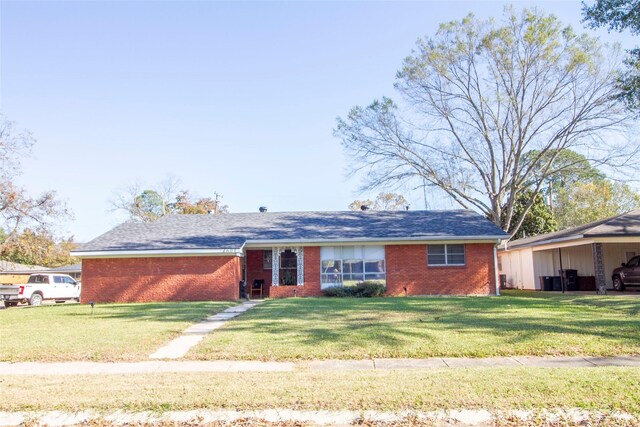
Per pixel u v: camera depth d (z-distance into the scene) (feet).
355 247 71.05
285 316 40.83
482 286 69.41
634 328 31.50
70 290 92.99
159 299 66.33
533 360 25.25
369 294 67.51
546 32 84.58
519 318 36.55
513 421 15.78
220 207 189.37
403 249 70.54
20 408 17.71
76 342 30.76
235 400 17.92
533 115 91.04
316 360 26.20
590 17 61.62
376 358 26.35
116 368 25.14
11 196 95.86
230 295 65.98
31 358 27.58
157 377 22.31
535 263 84.74
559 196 164.25
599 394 17.58
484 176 98.48
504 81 91.30
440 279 69.77
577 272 80.64
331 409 16.93
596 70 83.15
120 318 42.70
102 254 66.08
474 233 69.62
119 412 17.17
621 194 157.48
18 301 86.02
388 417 16.25
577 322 34.14
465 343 28.27
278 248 72.33
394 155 98.63
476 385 19.02
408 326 33.37
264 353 27.30
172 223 81.00
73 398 18.61
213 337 31.65
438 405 16.98
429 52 93.15
